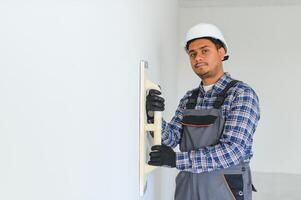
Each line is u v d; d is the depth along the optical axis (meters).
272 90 3.60
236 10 3.63
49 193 0.55
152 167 1.47
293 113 3.56
